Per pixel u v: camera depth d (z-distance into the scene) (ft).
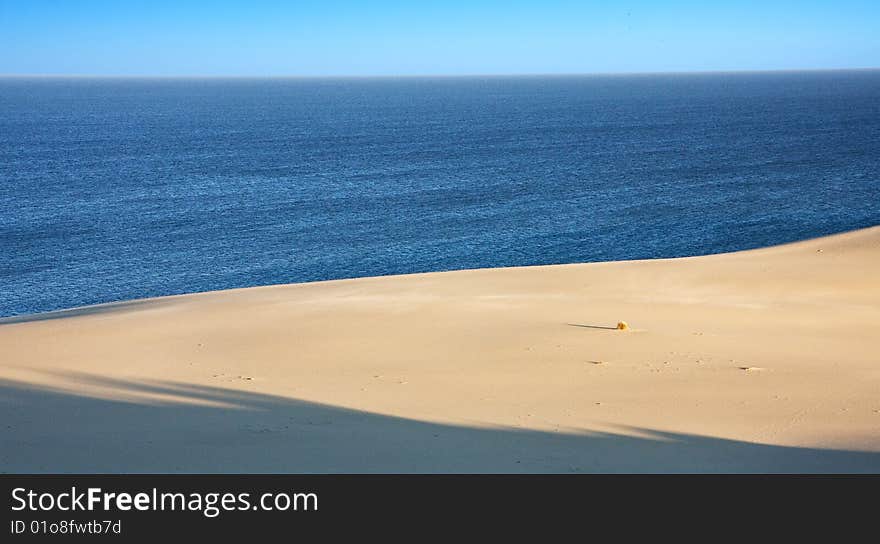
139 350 67.82
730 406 50.29
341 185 302.86
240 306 89.45
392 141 483.92
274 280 168.76
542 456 39.58
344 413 48.03
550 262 179.73
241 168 358.43
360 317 80.02
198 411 48.34
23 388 54.39
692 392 53.57
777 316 83.92
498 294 97.81
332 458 39.01
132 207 256.73
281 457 39.11
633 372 59.06
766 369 59.98
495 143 461.37
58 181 318.04
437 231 214.28
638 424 46.16
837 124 545.44
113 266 181.06
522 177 316.19
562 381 56.54
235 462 38.34
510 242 199.93
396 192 283.38
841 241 136.05
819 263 120.26
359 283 110.32
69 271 176.76
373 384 55.88
